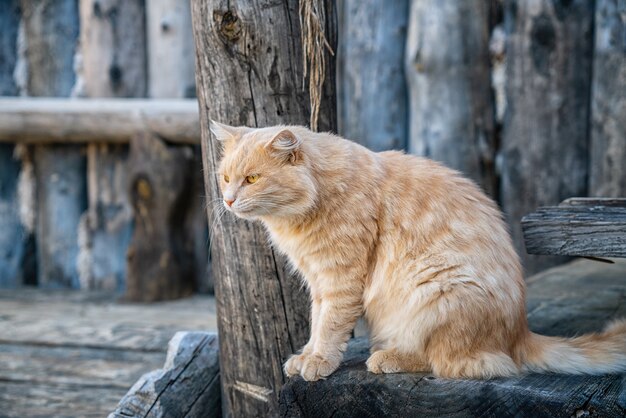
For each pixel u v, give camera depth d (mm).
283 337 3805
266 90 3619
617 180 6121
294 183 3314
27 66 7660
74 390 5066
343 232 3355
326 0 3682
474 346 3236
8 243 7809
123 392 5008
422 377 3262
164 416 3916
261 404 3871
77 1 7555
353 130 6734
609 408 2887
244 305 3832
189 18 7191
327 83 3748
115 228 7566
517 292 3363
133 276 7070
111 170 7484
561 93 6234
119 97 7387
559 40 6180
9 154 7723
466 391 3109
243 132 3504
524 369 3299
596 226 3418
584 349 3307
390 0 6594
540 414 2971
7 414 4727
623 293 4965
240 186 3365
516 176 6410
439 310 3248
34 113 7035
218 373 4289
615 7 5996
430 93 6488
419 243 3348
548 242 3547
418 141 6586
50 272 7766
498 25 6453
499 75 6434
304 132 3473
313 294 3582
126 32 7332
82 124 7020
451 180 3555
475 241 3340
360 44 6652
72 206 7668
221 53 3604
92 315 6594
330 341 3430
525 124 6328
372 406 3270
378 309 3477
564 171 6309
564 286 5277
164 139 7004
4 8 7676
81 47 7512
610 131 6121
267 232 3732
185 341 4352
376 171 3453
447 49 6395
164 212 6988
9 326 6270
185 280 7242
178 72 7223
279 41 3572
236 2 3521
